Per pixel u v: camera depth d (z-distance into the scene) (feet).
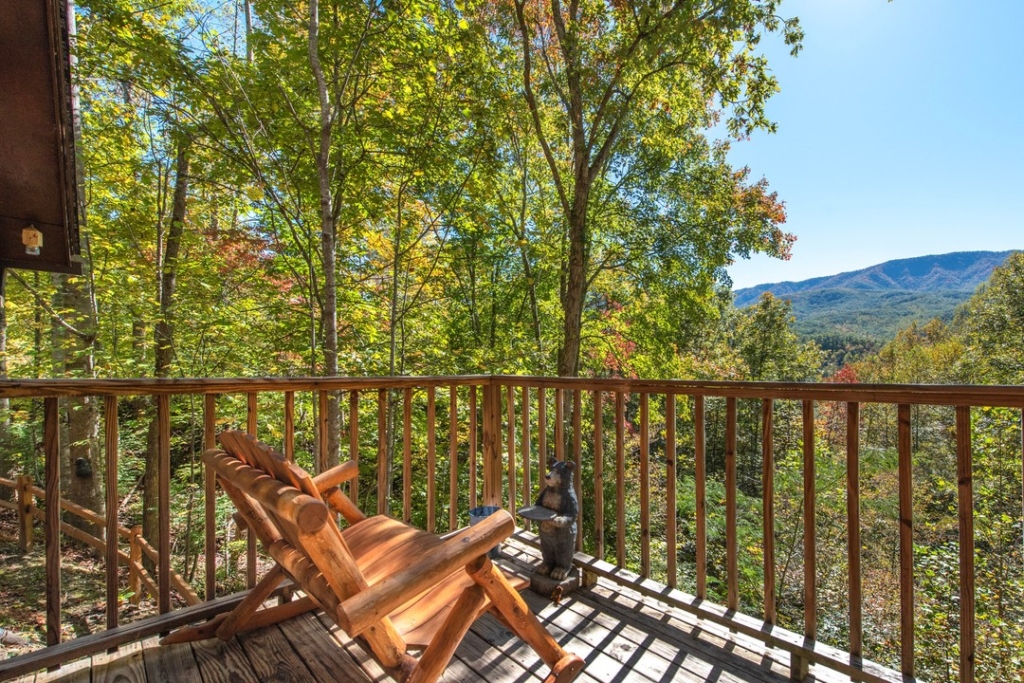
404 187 20.03
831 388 5.02
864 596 22.97
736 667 5.39
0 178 7.92
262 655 5.48
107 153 18.61
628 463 36.60
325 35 16.57
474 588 4.19
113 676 5.05
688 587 26.37
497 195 27.86
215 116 17.28
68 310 17.03
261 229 19.86
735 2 23.66
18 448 22.25
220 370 19.89
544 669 5.37
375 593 3.44
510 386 9.07
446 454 26.20
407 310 22.18
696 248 29.63
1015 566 18.45
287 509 3.40
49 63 6.34
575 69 27.12
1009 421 20.29
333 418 13.92
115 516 5.46
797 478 26.18
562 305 33.06
